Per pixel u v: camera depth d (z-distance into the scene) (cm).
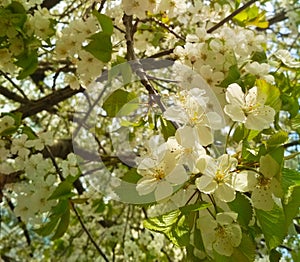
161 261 56
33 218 31
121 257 57
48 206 31
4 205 68
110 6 35
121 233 59
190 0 40
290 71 35
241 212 21
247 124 22
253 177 20
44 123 73
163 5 31
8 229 75
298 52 64
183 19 38
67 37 30
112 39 33
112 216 64
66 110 66
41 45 31
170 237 22
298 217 30
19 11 30
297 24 61
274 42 62
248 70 28
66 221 30
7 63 32
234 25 40
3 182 34
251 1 34
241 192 21
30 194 31
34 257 70
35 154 34
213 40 29
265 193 20
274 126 28
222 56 28
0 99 68
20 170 34
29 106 51
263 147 21
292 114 29
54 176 31
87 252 60
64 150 54
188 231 22
